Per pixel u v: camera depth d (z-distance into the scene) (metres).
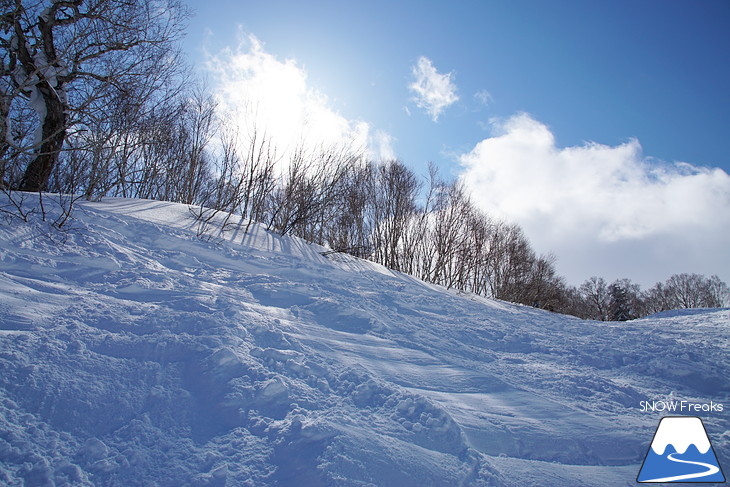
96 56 10.04
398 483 2.50
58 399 2.79
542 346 6.53
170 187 17.78
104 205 10.08
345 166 16.33
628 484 2.83
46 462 2.33
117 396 2.97
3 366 2.89
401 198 26.53
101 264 6.14
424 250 28.80
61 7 9.98
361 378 3.77
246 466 2.52
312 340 4.68
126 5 9.92
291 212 14.94
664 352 6.49
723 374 5.59
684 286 55.12
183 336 3.84
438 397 3.86
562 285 40.66
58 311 4.00
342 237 21.09
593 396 4.48
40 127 10.14
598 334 7.95
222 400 3.14
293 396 3.29
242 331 4.27
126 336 3.69
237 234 11.84
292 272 9.33
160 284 5.60
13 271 5.10
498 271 32.84
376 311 6.95
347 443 2.69
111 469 2.39
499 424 3.47
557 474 2.88
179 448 2.65
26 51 9.59
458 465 2.79
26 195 8.66
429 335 6.05
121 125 9.69
